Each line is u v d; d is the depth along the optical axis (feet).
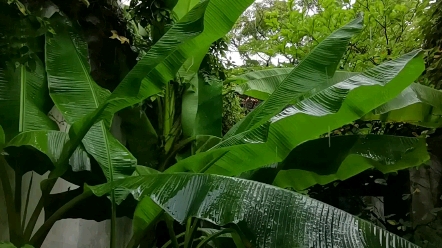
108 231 11.00
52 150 5.87
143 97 5.54
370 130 11.03
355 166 7.32
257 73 10.12
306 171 7.45
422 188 11.76
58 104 6.77
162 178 4.53
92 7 9.41
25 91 6.75
